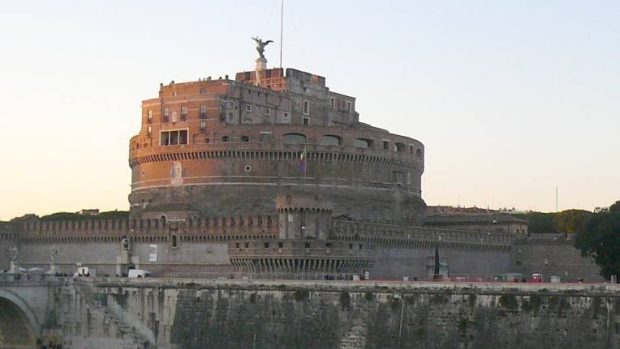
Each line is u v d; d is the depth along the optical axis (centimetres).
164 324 16938
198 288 16638
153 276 19338
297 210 17900
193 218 19625
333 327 15112
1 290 17175
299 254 17250
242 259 17788
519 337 13500
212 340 16325
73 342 17625
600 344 12912
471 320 13925
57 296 17825
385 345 14588
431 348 14162
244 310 16062
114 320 17325
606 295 12962
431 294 14325
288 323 15550
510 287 13700
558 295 13325
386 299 14712
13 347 18238
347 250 17475
